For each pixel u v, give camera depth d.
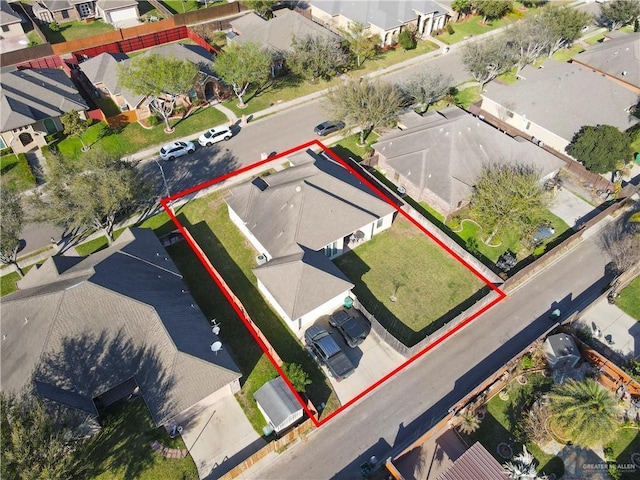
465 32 86.00
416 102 61.72
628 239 42.72
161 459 30.02
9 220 37.41
